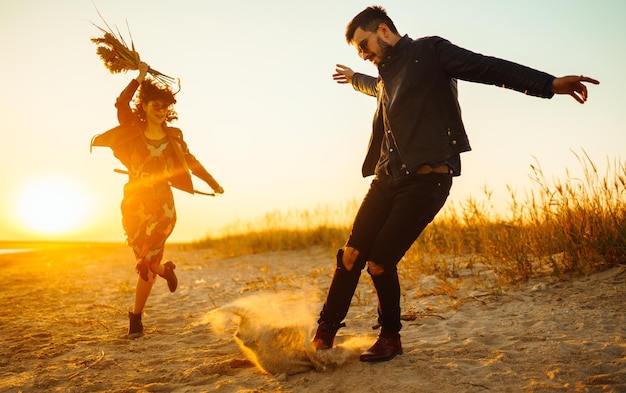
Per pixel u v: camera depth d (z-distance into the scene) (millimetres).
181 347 3756
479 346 3111
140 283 4164
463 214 6754
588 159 4871
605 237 4648
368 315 4336
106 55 3900
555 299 4031
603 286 4145
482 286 4789
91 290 7801
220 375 3076
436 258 6508
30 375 3189
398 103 2818
